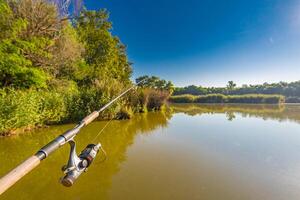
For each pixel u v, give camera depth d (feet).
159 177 16.21
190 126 39.09
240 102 158.40
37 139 28.07
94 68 84.28
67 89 53.31
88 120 7.37
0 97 29.96
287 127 37.37
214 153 22.13
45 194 13.65
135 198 13.19
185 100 163.84
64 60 55.36
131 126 38.55
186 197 13.32
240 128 36.76
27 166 4.35
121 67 113.39
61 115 39.24
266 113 65.41
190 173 17.01
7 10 40.96
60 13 53.83
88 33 92.89
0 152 22.41
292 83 223.92
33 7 47.09
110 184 15.03
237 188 14.49
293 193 13.83
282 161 19.61
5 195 13.52
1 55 39.50
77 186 14.70
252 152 22.40
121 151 22.76
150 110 69.92
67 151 22.21
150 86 73.10
